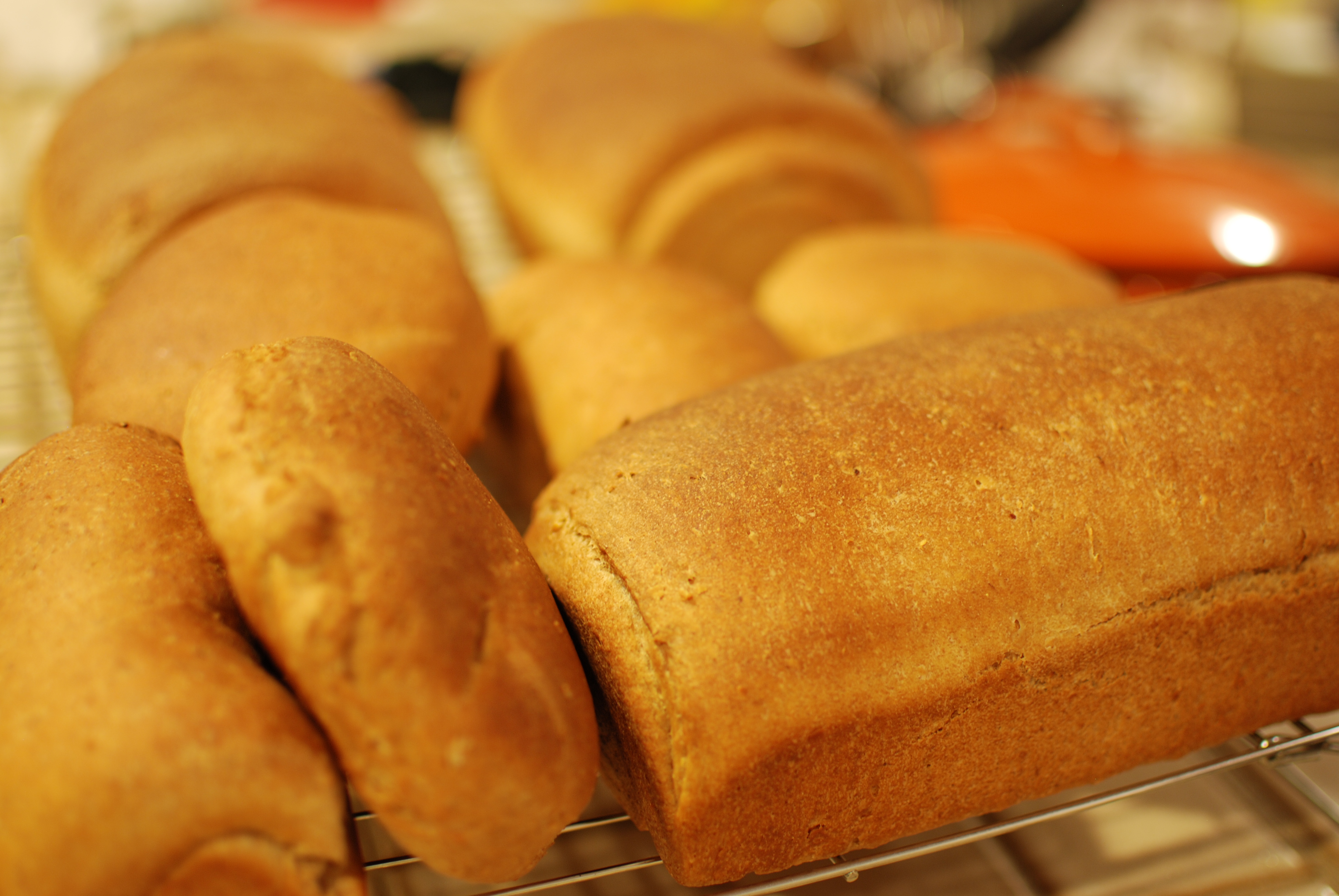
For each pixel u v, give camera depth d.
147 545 0.29
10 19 0.90
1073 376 0.34
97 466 0.31
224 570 0.30
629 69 0.65
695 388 0.41
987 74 1.17
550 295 0.47
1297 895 0.35
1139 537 0.33
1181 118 1.36
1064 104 0.88
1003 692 0.33
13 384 0.51
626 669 0.32
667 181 0.60
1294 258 0.65
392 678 0.27
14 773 0.27
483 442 0.49
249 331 0.38
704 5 1.13
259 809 0.27
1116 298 0.49
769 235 0.61
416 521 0.28
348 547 0.27
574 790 0.29
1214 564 0.33
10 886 0.27
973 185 0.75
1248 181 0.74
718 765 0.31
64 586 0.29
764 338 0.44
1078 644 0.33
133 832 0.26
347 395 0.29
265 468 0.28
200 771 0.26
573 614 0.33
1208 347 0.35
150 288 0.40
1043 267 0.50
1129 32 1.39
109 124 0.49
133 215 0.45
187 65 0.55
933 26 1.21
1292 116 1.41
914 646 0.32
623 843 0.36
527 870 0.30
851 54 1.14
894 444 0.33
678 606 0.31
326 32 1.20
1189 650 0.34
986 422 0.33
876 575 0.31
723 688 0.31
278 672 0.29
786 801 0.32
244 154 0.46
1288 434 0.34
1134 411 0.33
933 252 0.51
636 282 0.46
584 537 0.33
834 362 0.36
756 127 0.60
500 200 0.71
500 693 0.28
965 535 0.32
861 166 0.62
